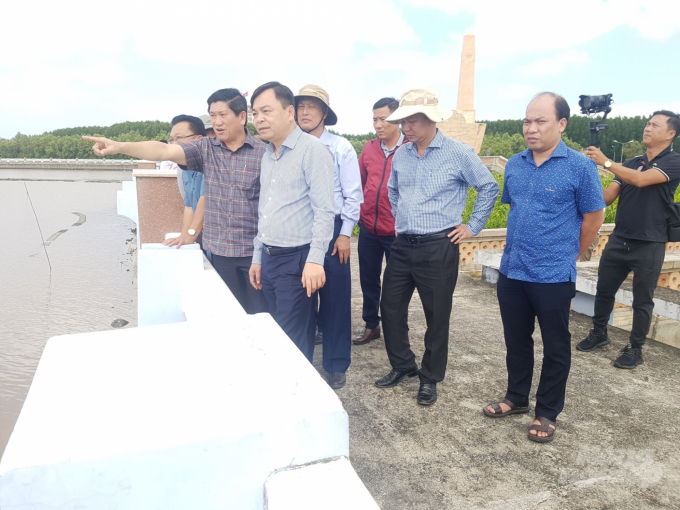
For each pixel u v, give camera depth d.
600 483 2.36
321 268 2.65
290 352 1.29
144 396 1.05
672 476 2.42
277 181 2.81
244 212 3.24
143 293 2.96
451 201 3.10
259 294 3.41
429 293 3.11
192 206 3.80
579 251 2.80
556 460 2.55
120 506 0.88
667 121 3.52
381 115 3.90
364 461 2.52
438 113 2.97
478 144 28.78
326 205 2.70
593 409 3.12
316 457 0.99
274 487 0.92
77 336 1.39
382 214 4.02
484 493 2.27
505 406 3.01
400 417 3.00
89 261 10.05
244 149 3.20
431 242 3.07
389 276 3.33
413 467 2.47
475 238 7.76
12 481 0.80
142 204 4.33
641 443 2.73
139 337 1.39
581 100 4.61
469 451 2.63
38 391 1.06
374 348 4.20
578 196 2.65
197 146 3.20
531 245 2.71
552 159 2.68
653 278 3.68
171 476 0.89
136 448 0.86
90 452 0.85
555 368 2.72
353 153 3.40
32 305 7.23
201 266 2.82
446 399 3.24
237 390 1.08
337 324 3.34
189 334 1.42
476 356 3.97
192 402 1.02
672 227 3.57
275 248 2.86
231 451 0.92
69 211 17.19
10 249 11.04
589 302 5.09
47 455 0.83
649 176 3.50
